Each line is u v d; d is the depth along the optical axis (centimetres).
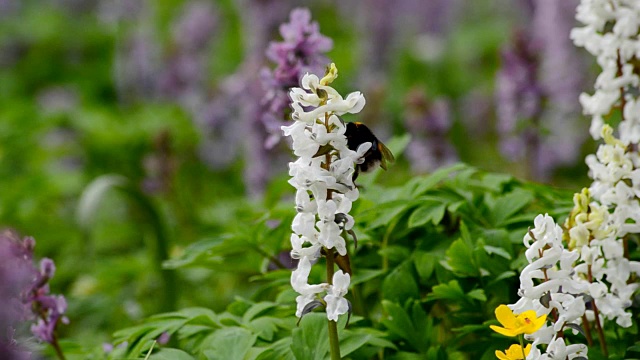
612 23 374
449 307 430
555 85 873
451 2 1307
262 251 442
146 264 616
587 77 913
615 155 337
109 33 1463
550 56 896
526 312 289
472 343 385
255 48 958
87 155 1028
